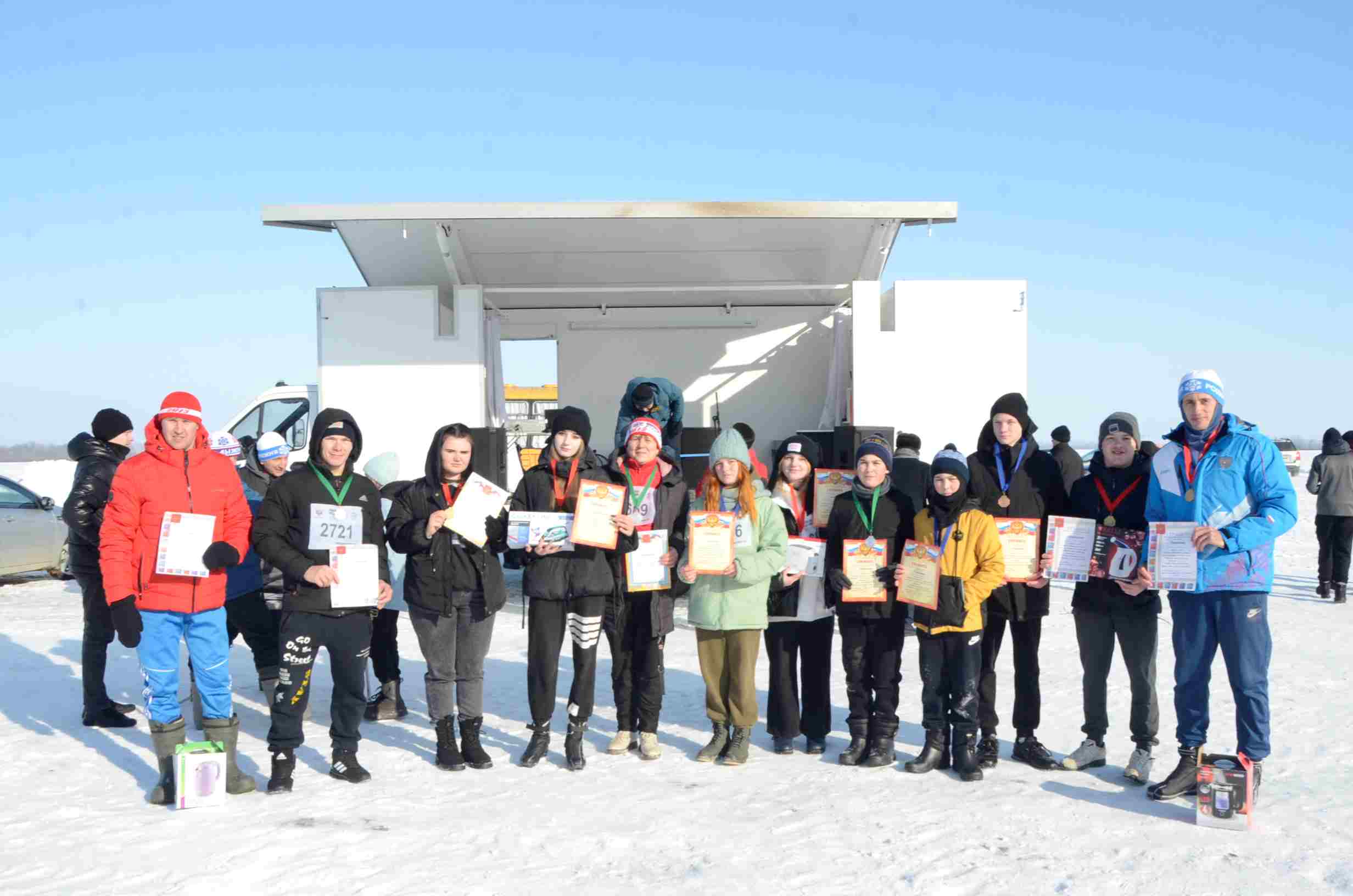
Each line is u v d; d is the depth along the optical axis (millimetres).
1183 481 5055
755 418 15648
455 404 12359
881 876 4145
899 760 5918
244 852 4359
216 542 5062
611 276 13586
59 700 7195
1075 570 5371
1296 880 4070
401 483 6551
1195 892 3969
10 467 31469
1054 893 3971
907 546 5652
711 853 4398
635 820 4824
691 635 9930
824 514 6180
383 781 5465
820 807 5016
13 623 10344
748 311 15609
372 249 12141
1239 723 4988
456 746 5727
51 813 4883
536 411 19984
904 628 5785
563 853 4402
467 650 5695
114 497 4961
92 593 6395
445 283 13484
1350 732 6305
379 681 6867
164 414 5031
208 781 4992
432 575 5582
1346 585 12078
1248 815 4652
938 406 11961
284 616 5254
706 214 10711
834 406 13734
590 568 5711
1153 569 4953
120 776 5508
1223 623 4965
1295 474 31328
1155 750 6023
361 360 12414
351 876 4113
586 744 6301
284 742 5230
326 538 5246
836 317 13734
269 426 12922
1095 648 5590
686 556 5871
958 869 4207
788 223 11297
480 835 4609
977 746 5832
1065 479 6191
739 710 5816
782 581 5965
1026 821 4777
